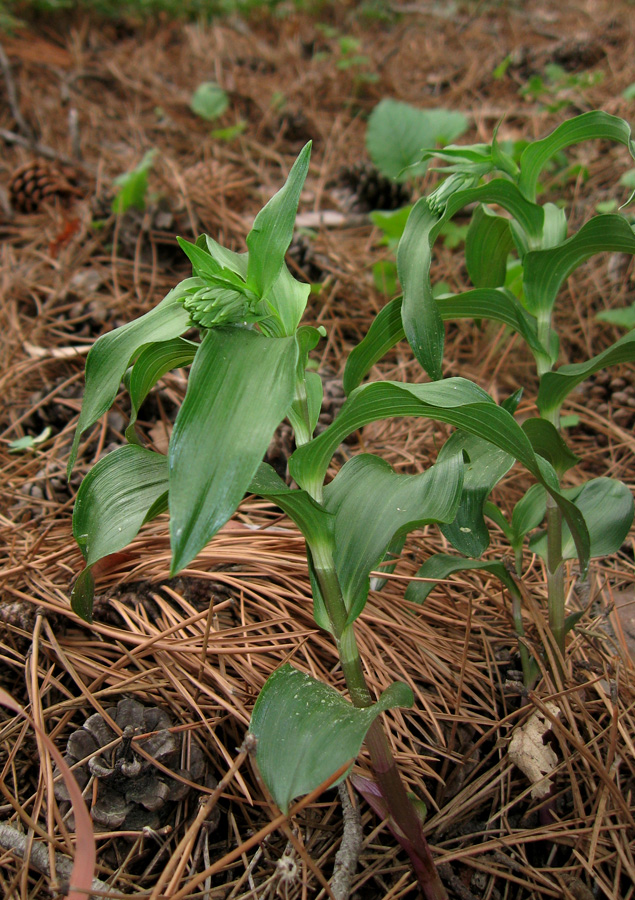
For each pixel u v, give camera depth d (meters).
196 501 0.24
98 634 0.38
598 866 0.33
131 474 0.32
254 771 0.34
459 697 0.36
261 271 0.27
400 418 0.56
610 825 0.34
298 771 0.27
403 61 1.21
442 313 0.37
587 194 0.77
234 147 0.92
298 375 0.30
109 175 0.82
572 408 0.57
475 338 0.63
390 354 0.62
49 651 0.37
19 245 0.73
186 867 0.32
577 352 0.62
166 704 0.36
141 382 0.32
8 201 0.77
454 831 0.35
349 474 0.33
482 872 0.34
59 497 0.48
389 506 0.32
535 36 1.31
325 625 0.31
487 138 0.89
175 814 0.34
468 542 0.36
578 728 0.37
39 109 0.94
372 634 0.39
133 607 0.39
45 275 0.66
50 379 0.57
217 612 0.40
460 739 0.37
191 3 1.32
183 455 0.25
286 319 0.29
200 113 0.94
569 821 0.34
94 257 0.68
